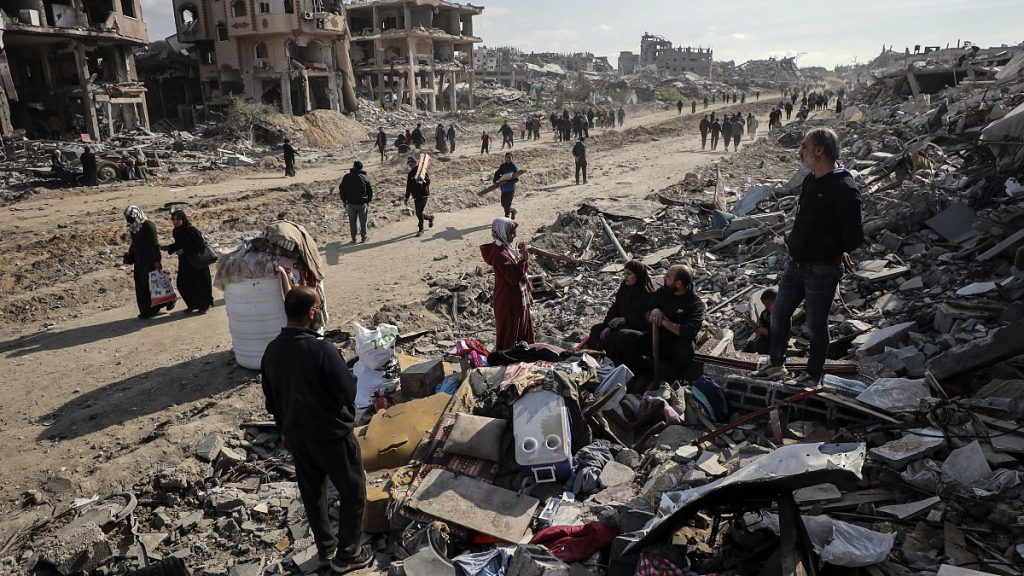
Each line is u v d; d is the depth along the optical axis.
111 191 21.00
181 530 4.71
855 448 3.34
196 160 27.58
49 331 8.95
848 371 5.13
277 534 4.51
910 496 3.74
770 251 10.17
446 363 6.81
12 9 31.91
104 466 5.43
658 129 40.69
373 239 13.67
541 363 5.53
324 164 29.05
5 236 14.30
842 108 40.22
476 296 9.44
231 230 14.48
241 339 7.16
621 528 3.78
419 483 4.46
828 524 3.38
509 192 14.14
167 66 50.47
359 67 59.69
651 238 12.00
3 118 29.06
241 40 46.56
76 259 12.36
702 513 3.78
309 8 45.69
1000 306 5.81
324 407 3.75
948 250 8.20
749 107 65.56
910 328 5.99
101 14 37.00
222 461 5.46
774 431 4.53
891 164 14.06
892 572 3.17
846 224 4.29
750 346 6.93
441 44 63.94
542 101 73.75
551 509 4.15
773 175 19.78
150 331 8.77
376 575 3.92
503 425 4.75
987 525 3.44
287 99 46.16
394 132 43.94
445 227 14.58
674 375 5.62
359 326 6.53
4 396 6.92
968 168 11.72
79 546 4.28
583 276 10.47
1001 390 4.38
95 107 34.81
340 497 3.95
